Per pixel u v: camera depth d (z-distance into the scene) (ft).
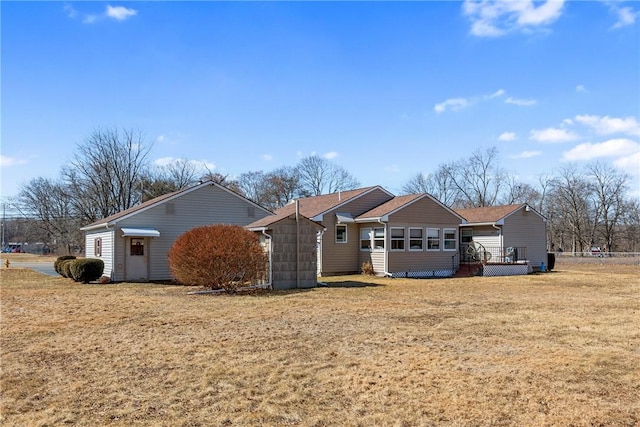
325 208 83.87
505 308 41.45
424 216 82.23
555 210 201.67
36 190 202.28
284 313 38.50
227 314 38.01
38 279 75.20
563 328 31.94
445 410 16.89
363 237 83.82
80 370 22.02
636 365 22.50
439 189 190.19
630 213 195.00
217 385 19.77
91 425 15.71
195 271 55.42
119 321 34.78
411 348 26.11
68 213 173.99
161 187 156.35
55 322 34.40
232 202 78.95
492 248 94.79
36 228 214.69
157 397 18.38
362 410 16.98
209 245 54.95
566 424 15.66
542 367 22.13
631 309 40.91
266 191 206.08
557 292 55.11
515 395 18.38
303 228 60.34
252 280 57.21
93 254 83.61
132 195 150.41
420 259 81.41
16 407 17.37
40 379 20.67
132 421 16.02
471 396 18.28
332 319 35.55
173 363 23.15
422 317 36.50
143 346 26.71
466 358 23.84
